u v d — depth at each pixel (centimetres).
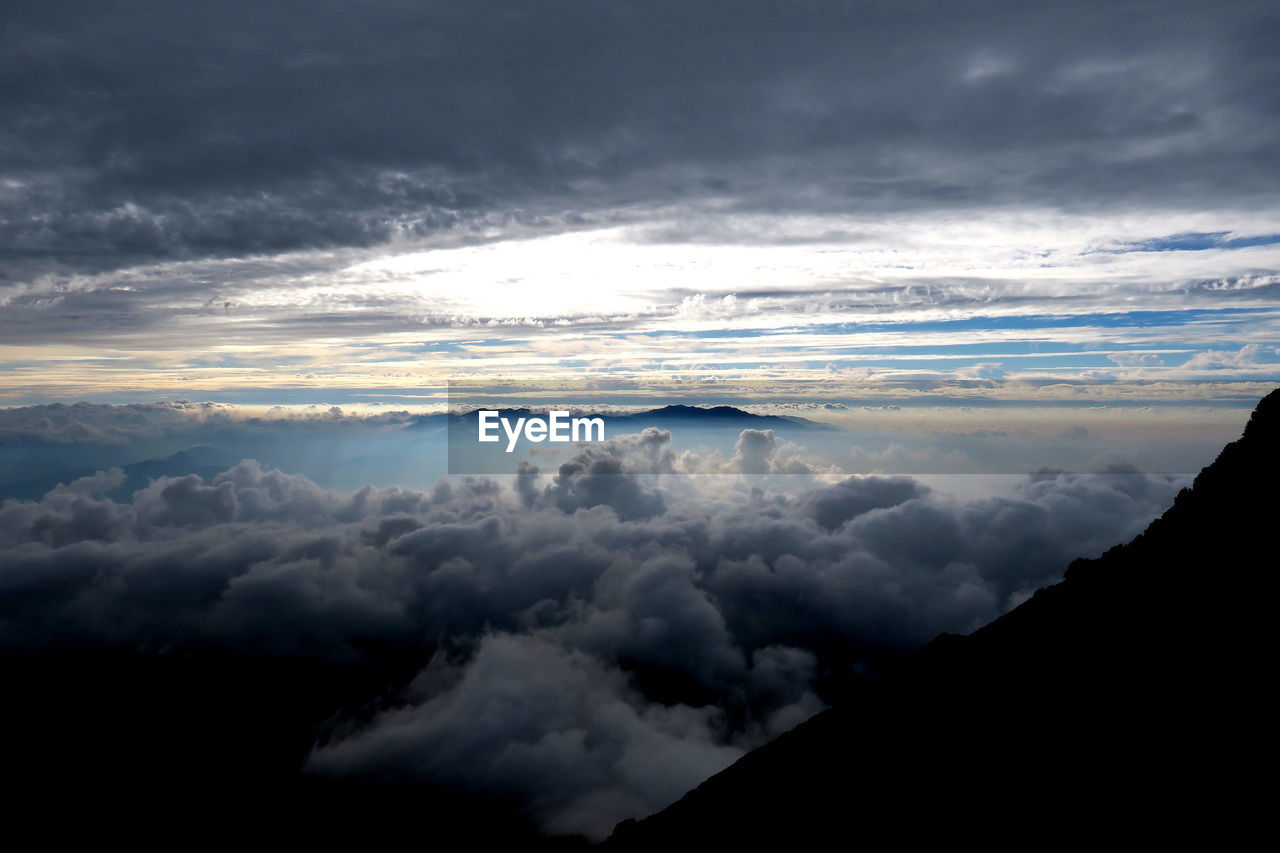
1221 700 3341
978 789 3572
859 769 4312
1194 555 4591
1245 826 2628
